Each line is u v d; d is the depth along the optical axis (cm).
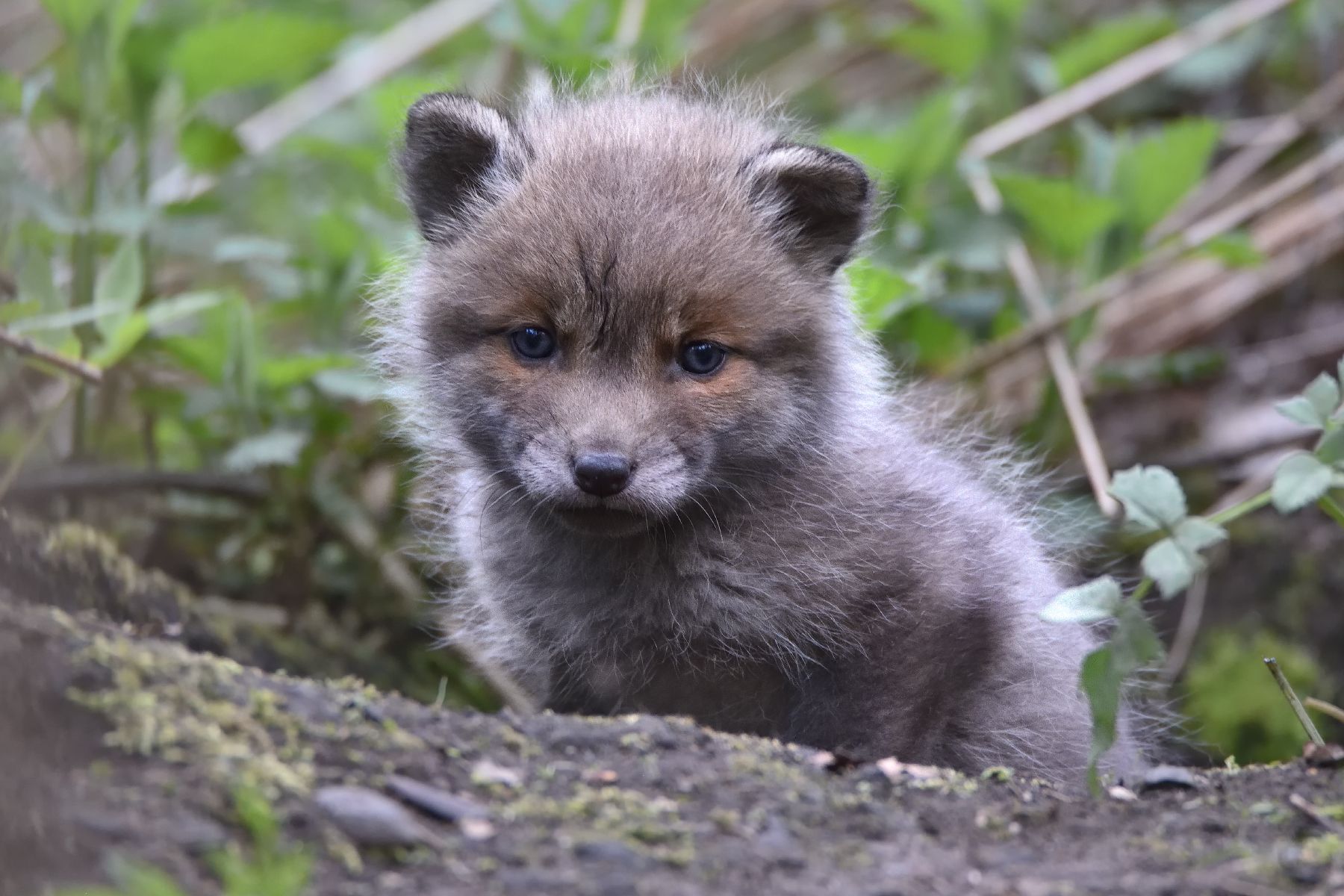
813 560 925
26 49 1894
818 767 698
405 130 1005
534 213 916
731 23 1944
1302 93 1916
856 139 1388
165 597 1131
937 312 1435
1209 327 1681
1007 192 1373
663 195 914
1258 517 1558
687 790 647
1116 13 2017
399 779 611
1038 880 593
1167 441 1647
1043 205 1376
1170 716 1220
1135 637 698
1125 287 1521
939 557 933
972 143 1559
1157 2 1994
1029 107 1834
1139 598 798
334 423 1334
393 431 1266
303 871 532
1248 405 1652
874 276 1151
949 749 959
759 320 902
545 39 1454
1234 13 1648
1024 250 1566
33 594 1010
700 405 888
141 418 1427
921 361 1470
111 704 599
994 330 1480
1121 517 1284
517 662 1060
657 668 975
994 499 1078
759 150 961
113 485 1284
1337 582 1509
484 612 1088
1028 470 1318
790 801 648
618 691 992
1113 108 1936
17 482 1212
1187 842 638
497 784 629
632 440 857
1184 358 1496
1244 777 724
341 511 1376
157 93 1429
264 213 1675
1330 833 636
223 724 612
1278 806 673
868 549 926
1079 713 1027
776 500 940
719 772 666
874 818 648
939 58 1648
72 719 592
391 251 1324
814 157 944
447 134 984
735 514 936
